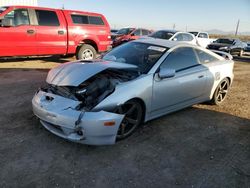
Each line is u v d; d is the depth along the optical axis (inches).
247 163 131.0
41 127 152.2
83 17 366.0
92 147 134.1
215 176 117.8
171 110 174.1
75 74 142.2
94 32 376.2
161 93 157.2
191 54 186.5
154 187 107.2
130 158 126.9
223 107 217.0
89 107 127.8
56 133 132.6
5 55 311.1
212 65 199.9
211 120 184.7
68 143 136.3
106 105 128.9
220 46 753.6
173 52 172.7
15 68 319.3
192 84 179.0
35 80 261.7
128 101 138.6
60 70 153.1
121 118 130.0
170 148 139.6
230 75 219.6
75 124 122.8
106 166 118.8
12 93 213.5
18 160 118.4
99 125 123.4
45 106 133.2
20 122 157.2
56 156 123.9
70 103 129.6
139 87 143.1
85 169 115.4
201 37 776.9
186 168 122.3
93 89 135.6
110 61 166.9
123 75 151.6
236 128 174.1
